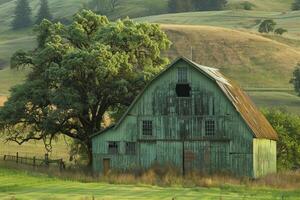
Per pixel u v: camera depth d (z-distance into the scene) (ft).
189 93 277.23
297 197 192.34
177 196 183.01
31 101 298.97
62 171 261.85
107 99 306.96
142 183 231.30
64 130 310.45
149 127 281.54
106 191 193.06
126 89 292.61
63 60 291.58
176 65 277.85
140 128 282.56
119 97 302.86
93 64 286.05
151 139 280.51
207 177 256.93
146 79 297.94
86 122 308.19
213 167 271.08
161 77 280.51
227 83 295.07
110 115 322.96
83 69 288.92
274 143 321.73
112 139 286.66
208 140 272.92
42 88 302.04
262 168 284.41
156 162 278.67
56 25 324.60
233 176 266.16
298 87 650.84
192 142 274.98
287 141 351.46
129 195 181.47
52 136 304.71
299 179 260.42
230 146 269.44
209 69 297.12
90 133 308.81
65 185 209.05
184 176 261.24
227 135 270.05
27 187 196.24
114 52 310.24
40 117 302.25
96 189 198.80
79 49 305.73
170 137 277.85
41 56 305.73
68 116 296.71
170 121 278.46
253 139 266.57
